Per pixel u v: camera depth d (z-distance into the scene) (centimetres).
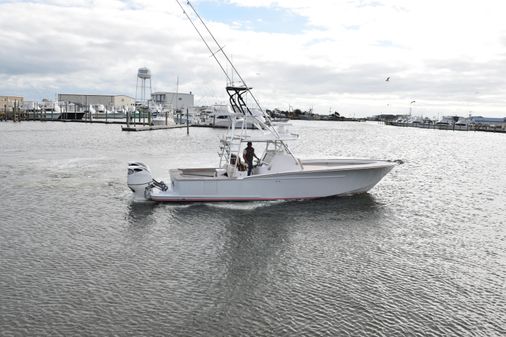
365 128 14125
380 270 1276
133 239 1512
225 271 1248
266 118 2077
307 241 1516
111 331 932
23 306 1029
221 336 920
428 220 1827
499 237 1614
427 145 6738
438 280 1213
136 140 5997
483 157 4756
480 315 1027
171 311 1017
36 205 1958
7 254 1354
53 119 12444
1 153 4012
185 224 1686
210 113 11569
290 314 1013
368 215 1862
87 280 1174
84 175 2780
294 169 2030
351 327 962
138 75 14050
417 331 953
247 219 1755
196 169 2142
